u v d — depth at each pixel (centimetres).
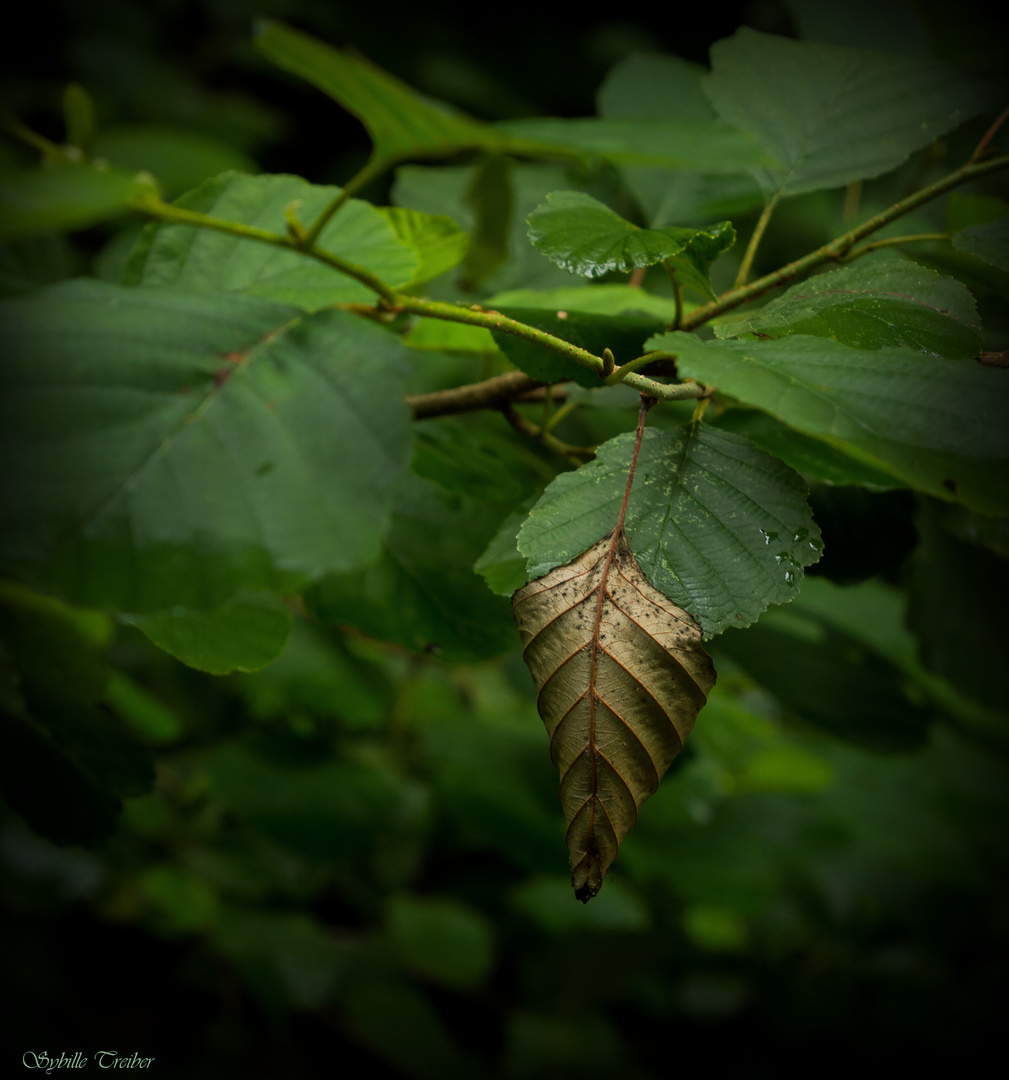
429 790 86
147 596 44
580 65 177
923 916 121
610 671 46
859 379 45
